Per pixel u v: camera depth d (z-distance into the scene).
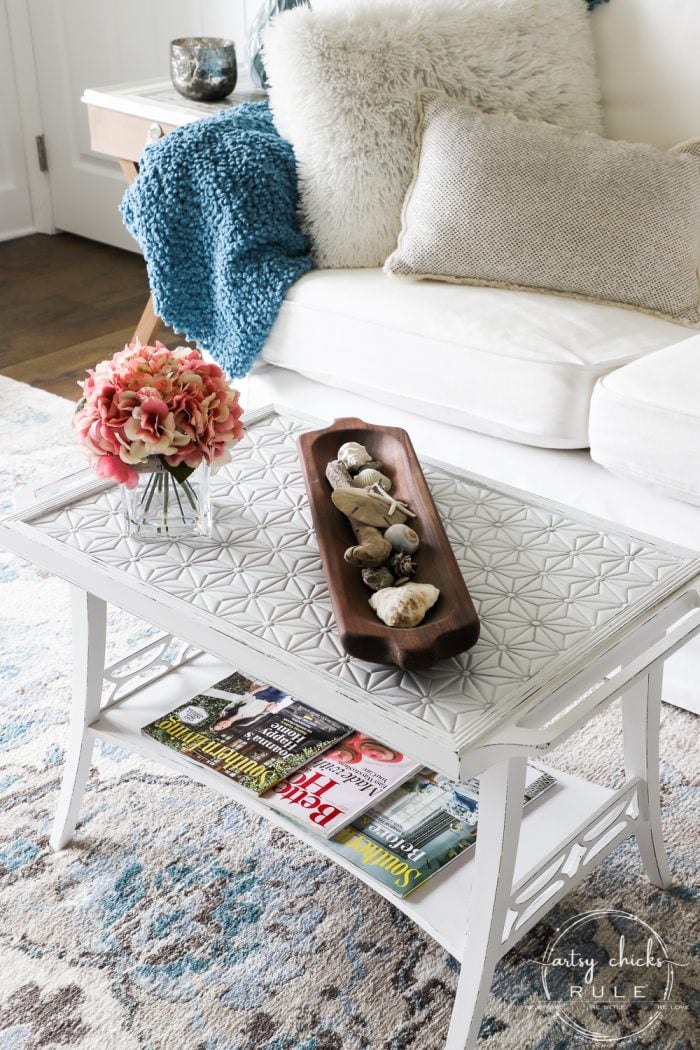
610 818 1.31
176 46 2.46
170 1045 1.18
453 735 0.98
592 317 1.79
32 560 1.27
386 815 1.26
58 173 3.79
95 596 1.29
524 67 2.01
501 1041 1.19
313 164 1.97
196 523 1.24
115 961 1.28
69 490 1.35
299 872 1.40
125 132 2.54
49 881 1.39
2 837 1.45
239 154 1.96
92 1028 1.20
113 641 1.82
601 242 1.84
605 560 1.23
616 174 1.86
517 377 1.69
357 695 1.03
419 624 1.07
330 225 1.99
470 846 1.23
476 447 1.81
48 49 3.58
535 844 1.25
